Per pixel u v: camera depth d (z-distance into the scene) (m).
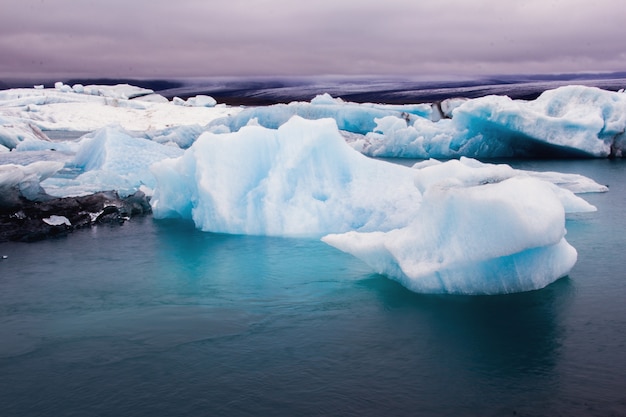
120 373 5.60
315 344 6.18
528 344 6.08
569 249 8.12
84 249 10.28
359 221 10.95
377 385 5.29
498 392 5.13
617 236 10.62
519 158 24.89
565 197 12.21
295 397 5.10
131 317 7.03
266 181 11.29
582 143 23.17
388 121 28.75
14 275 8.83
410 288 7.71
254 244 10.38
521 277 7.45
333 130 11.45
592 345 6.05
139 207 13.44
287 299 7.59
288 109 31.41
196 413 4.89
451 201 7.09
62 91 57.72
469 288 7.39
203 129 28.28
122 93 59.50
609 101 23.77
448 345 6.10
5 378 5.54
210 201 11.27
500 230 6.73
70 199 12.84
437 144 25.91
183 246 10.36
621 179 18.14
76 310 7.32
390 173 11.64
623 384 5.23
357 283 8.15
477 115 24.09
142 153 17.08
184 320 6.90
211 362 5.79
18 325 6.84
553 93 24.67
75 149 23.98
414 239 7.55
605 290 7.64
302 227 10.90
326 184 11.34
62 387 5.36
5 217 11.88
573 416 4.73
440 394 5.11
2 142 25.41
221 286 8.19
